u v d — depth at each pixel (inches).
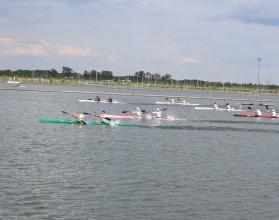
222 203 1416.1
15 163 1846.7
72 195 1434.5
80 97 7593.5
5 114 3993.6
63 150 2208.4
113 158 2041.1
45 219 1227.2
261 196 1503.4
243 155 2295.8
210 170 1873.8
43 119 3661.4
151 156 2133.4
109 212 1296.8
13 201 1352.1
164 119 4094.5
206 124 3814.0
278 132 3454.7
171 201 1414.9
